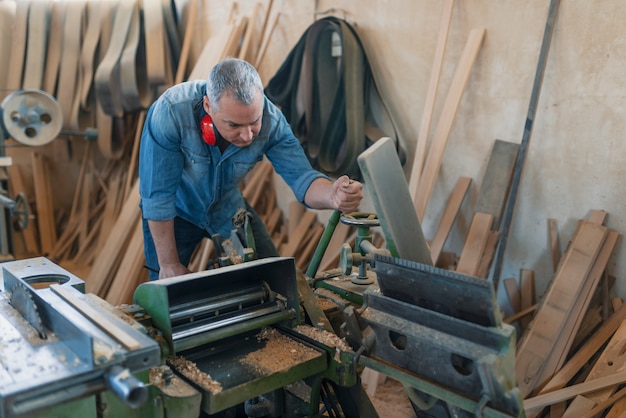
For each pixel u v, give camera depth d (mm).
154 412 1016
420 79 2686
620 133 2094
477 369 964
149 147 1660
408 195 1240
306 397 1330
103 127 3951
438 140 2500
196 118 1642
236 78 1408
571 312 2104
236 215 1540
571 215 2273
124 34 3693
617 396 1826
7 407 790
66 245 4180
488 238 2344
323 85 2869
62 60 3922
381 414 2227
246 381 1098
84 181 4297
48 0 3939
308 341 1266
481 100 2465
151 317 1164
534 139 2330
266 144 1777
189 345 1138
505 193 2350
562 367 2051
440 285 1002
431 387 1050
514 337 952
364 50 2787
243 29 3469
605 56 2086
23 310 1145
